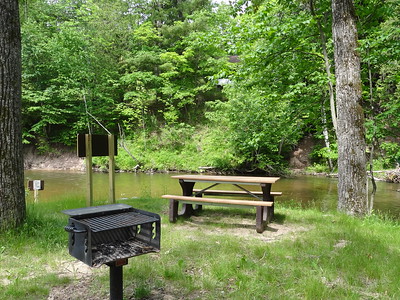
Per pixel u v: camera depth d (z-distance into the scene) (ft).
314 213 21.11
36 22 75.61
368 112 24.48
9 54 14.74
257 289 9.45
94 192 38.27
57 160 74.59
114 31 76.89
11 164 14.83
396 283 9.84
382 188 41.29
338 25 20.99
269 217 18.40
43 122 72.64
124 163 67.05
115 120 79.87
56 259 12.02
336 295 9.11
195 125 78.13
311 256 12.30
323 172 60.59
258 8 28.30
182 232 15.84
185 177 18.60
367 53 22.67
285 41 26.16
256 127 51.16
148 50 79.66
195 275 10.55
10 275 10.54
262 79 29.58
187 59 77.92
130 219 8.05
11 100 14.82
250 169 62.75
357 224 17.94
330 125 31.53
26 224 14.79
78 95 72.02
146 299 8.95
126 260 7.79
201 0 81.25
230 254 12.35
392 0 24.45
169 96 79.10
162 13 82.28
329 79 24.36
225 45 27.55
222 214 20.67
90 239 6.67
